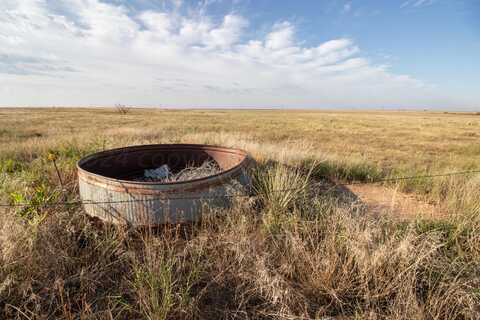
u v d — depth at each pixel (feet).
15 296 6.52
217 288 7.38
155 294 6.53
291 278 7.75
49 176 14.49
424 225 10.31
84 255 8.11
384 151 34.91
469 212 11.16
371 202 14.24
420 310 6.22
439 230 9.97
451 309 6.71
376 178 18.74
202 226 9.89
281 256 8.29
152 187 9.38
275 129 63.36
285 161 19.58
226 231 9.30
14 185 11.48
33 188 11.43
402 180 17.29
